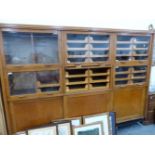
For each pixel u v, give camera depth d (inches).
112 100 84.7
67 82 75.1
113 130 82.5
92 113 82.7
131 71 85.5
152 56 91.0
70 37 71.1
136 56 84.7
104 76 82.2
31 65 66.7
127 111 90.7
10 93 67.2
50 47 70.4
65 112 77.5
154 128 95.4
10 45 65.0
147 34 81.4
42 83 71.9
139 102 92.4
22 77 68.3
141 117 95.6
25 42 66.7
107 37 76.4
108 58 78.0
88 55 74.4
